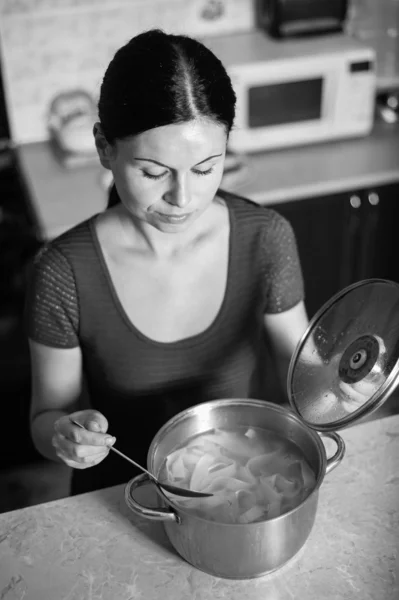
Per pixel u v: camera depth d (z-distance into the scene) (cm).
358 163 246
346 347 98
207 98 94
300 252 251
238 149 254
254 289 130
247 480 98
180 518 88
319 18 259
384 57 282
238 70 238
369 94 254
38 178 240
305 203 240
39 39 253
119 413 134
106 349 128
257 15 271
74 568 97
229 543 88
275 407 104
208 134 95
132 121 94
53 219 215
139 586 94
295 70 243
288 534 89
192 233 123
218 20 268
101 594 93
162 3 259
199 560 92
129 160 98
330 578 94
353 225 250
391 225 254
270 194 229
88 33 257
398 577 94
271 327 137
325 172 241
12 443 253
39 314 125
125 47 101
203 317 128
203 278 126
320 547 98
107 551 99
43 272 123
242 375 136
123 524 103
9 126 265
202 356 129
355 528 101
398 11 273
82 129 245
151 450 97
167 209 102
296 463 100
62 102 255
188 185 99
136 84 93
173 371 129
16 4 245
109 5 254
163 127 93
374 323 97
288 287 132
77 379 132
